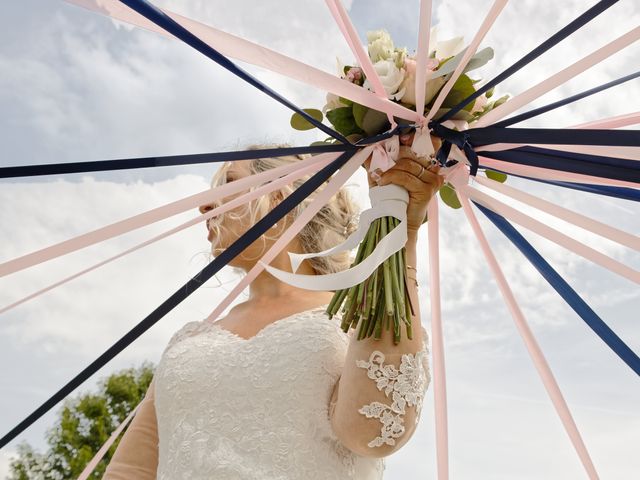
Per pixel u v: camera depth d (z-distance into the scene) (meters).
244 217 2.39
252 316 2.30
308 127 2.04
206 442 1.97
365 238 1.87
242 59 1.53
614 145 1.50
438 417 2.09
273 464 1.89
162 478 2.03
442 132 1.79
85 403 9.38
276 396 1.96
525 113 1.73
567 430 2.06
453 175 1.94
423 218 1.93
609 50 1.52
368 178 1.97
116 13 1.46
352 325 1.84
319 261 2.46
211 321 2.27
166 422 2.11
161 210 1.80
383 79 1.81
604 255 1.89
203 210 2.44
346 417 1.80
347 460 1.95
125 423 2.35
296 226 2.02
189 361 2.12
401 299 1.77
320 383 1.96
